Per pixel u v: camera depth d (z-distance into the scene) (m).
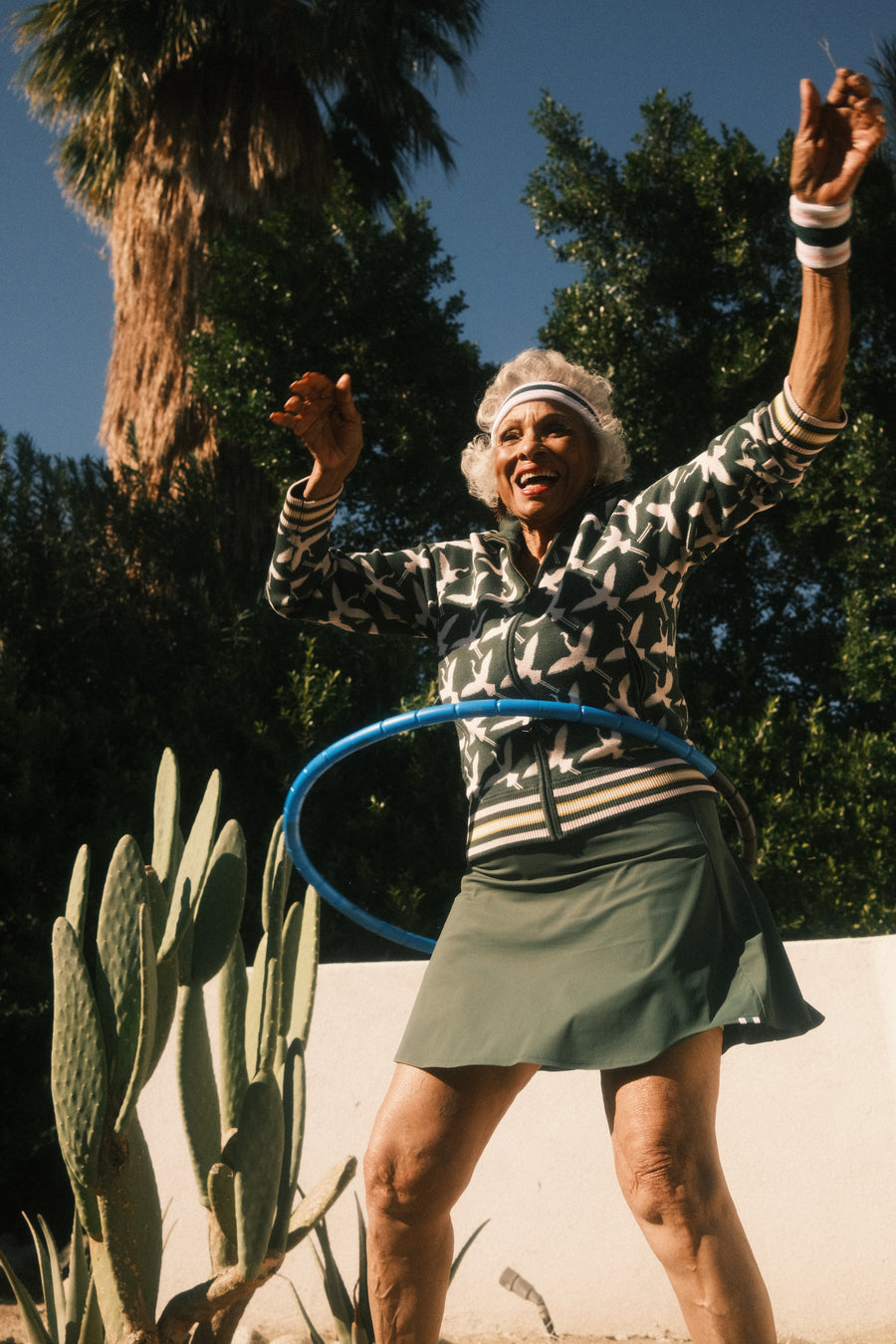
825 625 8.55
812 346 1.68
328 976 3.77
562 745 1.82
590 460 2.06
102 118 10.38
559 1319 3.35
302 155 10.00
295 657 7.30
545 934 1.76
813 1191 3.36
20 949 6.20
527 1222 3.45
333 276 8.68
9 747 6.62
